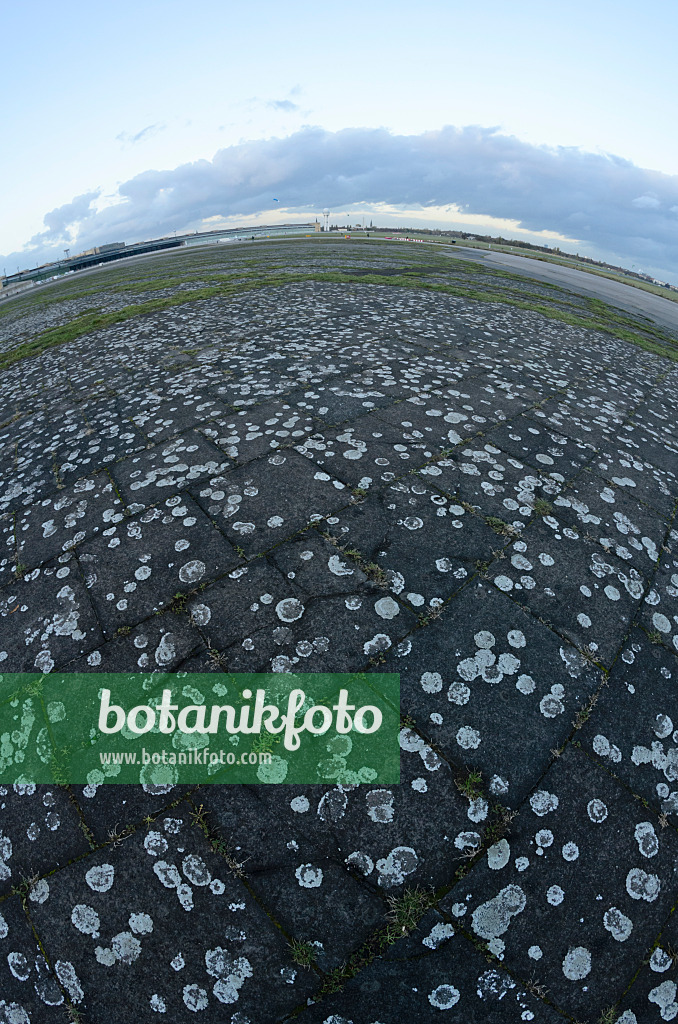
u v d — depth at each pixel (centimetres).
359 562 119
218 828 81
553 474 165
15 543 143
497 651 103
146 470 163
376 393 206
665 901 83
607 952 77
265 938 74
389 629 104
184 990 73
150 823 83
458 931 75
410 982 72
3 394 301
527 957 75
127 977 74
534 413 208
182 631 105
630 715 99
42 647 109
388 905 75
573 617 113
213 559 121
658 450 206
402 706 93
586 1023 73
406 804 82
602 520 147
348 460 157
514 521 138
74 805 86
